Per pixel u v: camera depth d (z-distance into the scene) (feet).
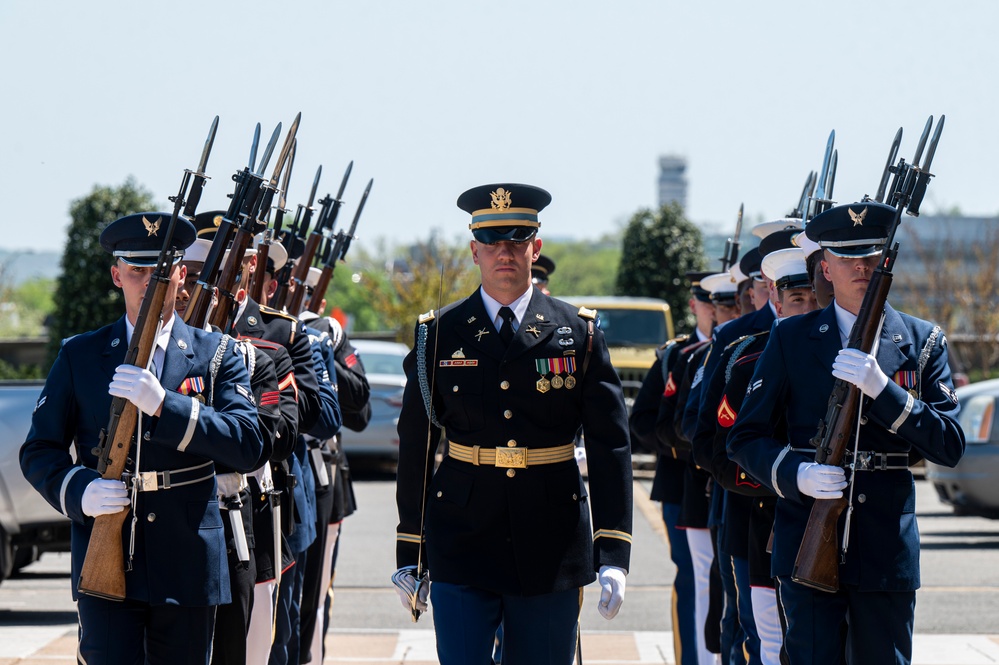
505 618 48.16
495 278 48.67
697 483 69.62
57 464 46.06
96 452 45.32
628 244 252.62
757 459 47.55
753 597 57.11
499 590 47.24
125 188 236.63
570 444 48.93
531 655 47.98
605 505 47.80
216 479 49.44
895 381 46.83
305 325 67.41
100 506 44.19
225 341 48.62
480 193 48.73
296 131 54.65
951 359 213.87
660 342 194.08
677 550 72.33
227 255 53.21
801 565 46.03
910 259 406.21
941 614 88.17
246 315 58.85
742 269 66.90
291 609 64.34
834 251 47.88
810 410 47.88
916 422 45.14
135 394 44.09
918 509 146.10
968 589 96.89
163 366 46.75
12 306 525.34
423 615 88.99
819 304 52.44
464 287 285.43
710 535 68.18
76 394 46.93
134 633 45.85
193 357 47.42
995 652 76.59
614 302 196.44
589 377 48.55
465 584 47.32
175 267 46.68
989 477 118.21
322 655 69.87
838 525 46.14
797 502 48.11
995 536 124.06
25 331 516.32
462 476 48.21
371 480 170.50
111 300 233.55
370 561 111.04
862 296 47.55
